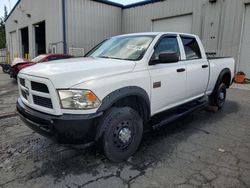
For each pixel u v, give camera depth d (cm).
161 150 353
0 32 4256
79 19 1488
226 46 1166
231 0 1122
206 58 494
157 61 348
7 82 1091
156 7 1488
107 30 1670
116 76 296
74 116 261
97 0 1562
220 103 576
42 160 320
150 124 368
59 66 298
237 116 534
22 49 2286
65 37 1435
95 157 329
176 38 416
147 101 335
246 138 403
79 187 260
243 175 283
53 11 1477
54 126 263
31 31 1903
